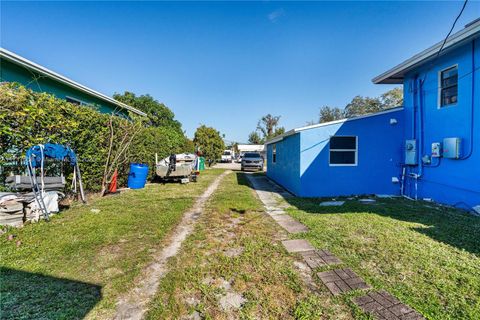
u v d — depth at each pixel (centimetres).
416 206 618
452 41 588
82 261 294
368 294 235
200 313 208
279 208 609
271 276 270
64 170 603
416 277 265
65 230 392
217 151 2914
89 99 1043
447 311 207
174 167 1075
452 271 277
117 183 891
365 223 464
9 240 339
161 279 262
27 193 448
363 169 798
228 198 725
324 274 275
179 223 471
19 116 460
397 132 808
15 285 237
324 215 530
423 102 735
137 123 906
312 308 214
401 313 206
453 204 631
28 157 446
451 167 641
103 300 221
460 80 615
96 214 493
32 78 743
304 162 782
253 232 419
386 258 312
